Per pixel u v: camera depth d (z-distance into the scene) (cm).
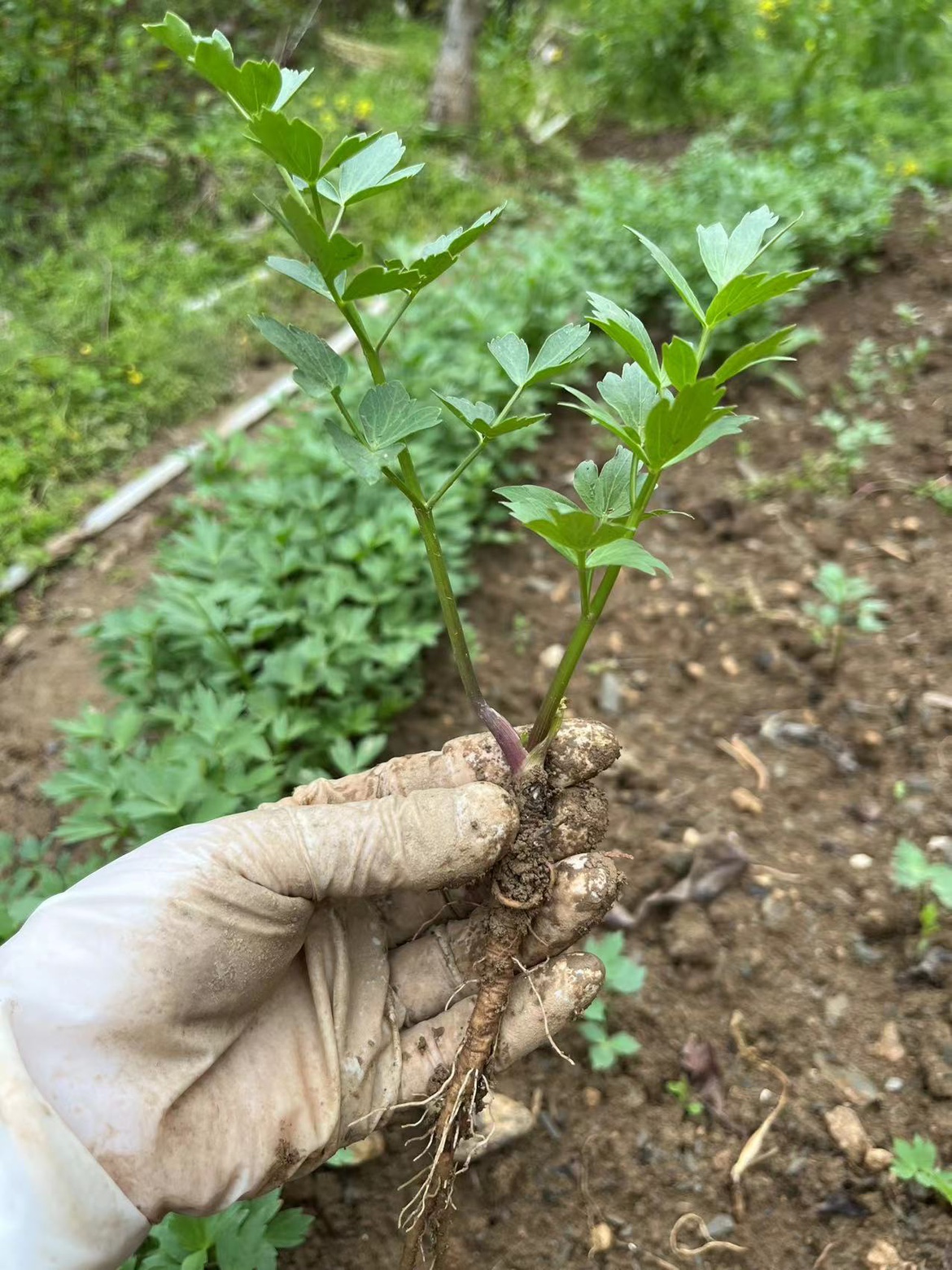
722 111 123
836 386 68
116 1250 21
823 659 49
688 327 73
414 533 51
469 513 57
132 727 40
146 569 61
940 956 36
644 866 41
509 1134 33
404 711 49
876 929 37
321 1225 31
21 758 50
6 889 37
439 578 23
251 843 24
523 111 120
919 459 61
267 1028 25
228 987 23
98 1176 20
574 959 27
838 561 55
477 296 71
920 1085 33
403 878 24
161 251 87
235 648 45
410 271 18
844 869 40
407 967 28
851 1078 33
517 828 25
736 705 48
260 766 41
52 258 84
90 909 22
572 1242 31
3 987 21
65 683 54
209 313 81
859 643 50
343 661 44
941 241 81
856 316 74
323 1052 25
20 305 80
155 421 73
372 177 19
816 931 38
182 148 96
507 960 26
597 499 22
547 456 66
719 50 122
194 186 95
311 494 52
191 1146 22
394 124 109
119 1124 21
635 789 44
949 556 54
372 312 80
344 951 27
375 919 29
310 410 62
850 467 61
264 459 57
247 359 79
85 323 78
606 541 19
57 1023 21
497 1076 34
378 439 19
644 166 112
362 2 139
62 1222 19
